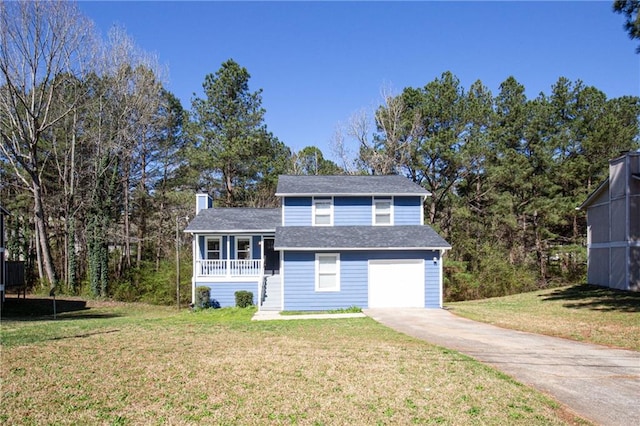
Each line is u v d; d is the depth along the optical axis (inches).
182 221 1588.3
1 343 503.8
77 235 1480.1
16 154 1185.4
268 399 307.1
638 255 948.6
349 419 272.5
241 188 1649.9
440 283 861.2
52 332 592.7
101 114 1352.1
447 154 1381.6
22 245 1515.7
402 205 970.7
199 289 984.3
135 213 1640.0
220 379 352.2
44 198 1471.5
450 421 267.4
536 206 1440.7
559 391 318.0
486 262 1390.3
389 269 862.5
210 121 1592.0
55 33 1165.1
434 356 421.7
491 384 332.8
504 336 537.0
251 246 1085.1
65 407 294.7
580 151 1505.9
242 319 743.1
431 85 1460.4
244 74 1620.3
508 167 1418.6
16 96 1218.6
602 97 1542.8
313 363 398.0
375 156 1510.8
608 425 258.2
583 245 1509.6
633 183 961.5
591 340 507.8
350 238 881.5
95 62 1288.1
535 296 1040.2
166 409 290.5
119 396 314.8
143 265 1451.8
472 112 1405.0
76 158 1486.2
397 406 292.2
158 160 1641.2
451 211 1489.9
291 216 960.3
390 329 592.4
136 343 498.9
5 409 291.6
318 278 857.5
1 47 1110.4
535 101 1553.9
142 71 1374.3
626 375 357.4
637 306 753.0
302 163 1988.2
